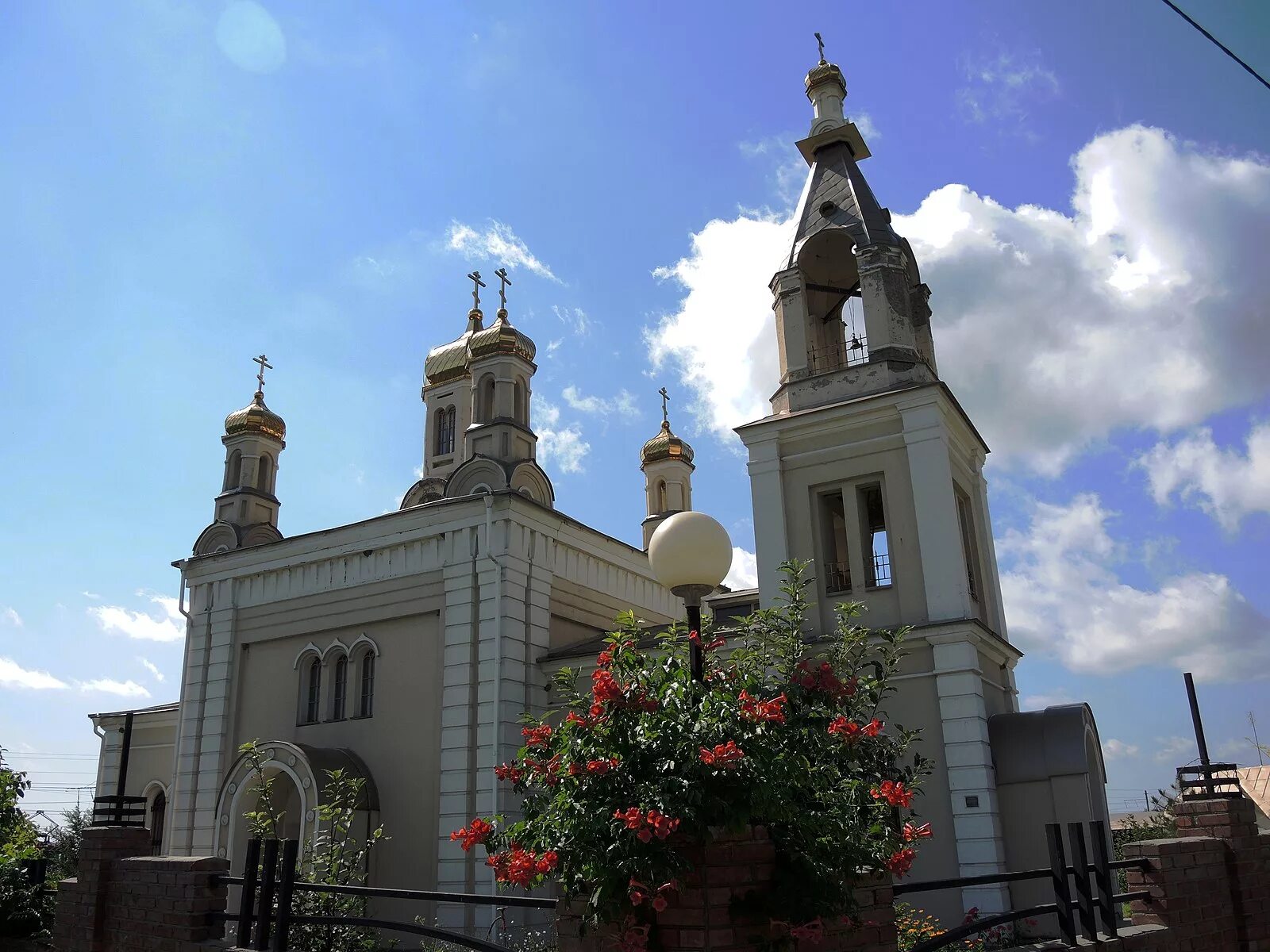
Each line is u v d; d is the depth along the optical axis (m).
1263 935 9.05
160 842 29.33
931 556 17.95
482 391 26.02
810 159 23.02
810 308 21.84
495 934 19.22
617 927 5.96
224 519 29.42
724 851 5.88
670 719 6.09
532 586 23.02
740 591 27.59
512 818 20.61
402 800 22.11
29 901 13.78
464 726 21.62
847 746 7.16
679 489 34.16
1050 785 16.53
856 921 6.24
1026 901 16.11
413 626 23.47
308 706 24.81
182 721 26.30
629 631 7.57
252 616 26.22
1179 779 9.73
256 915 8.46
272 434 30.73
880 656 17.70
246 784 22.23
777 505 19.59
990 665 19.05
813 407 20.00
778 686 7.47
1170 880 8.52
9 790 16.11
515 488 24.27
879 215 21.33
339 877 15.34
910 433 18.72
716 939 5.71
